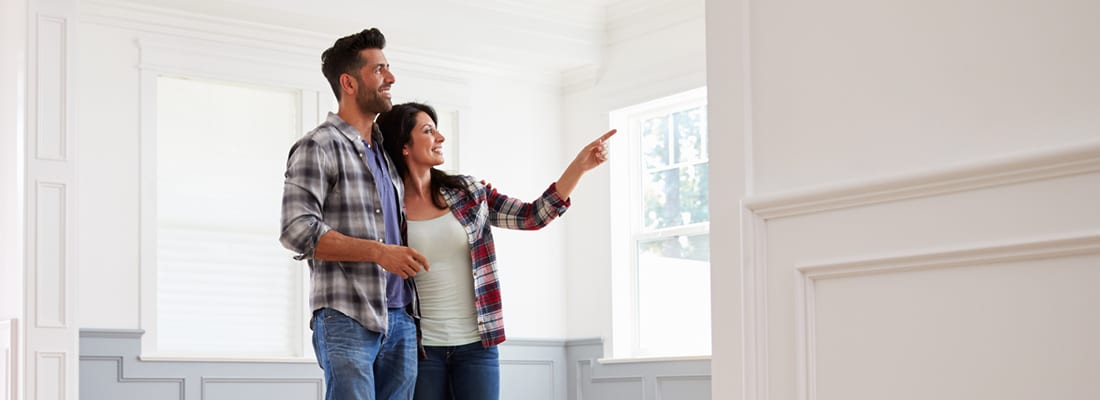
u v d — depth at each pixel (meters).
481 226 3.57
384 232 3.29
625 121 8.05
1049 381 1.82
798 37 2.25
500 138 8.08
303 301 7.12
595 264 8.07
